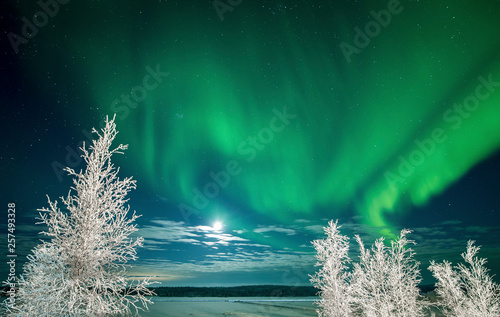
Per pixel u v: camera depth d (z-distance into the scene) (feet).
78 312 15.06
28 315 14.55
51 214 16.17
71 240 16.10
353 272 21.13
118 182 17.38
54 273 15.70
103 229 16.63
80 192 16.65
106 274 16.70
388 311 19.34
